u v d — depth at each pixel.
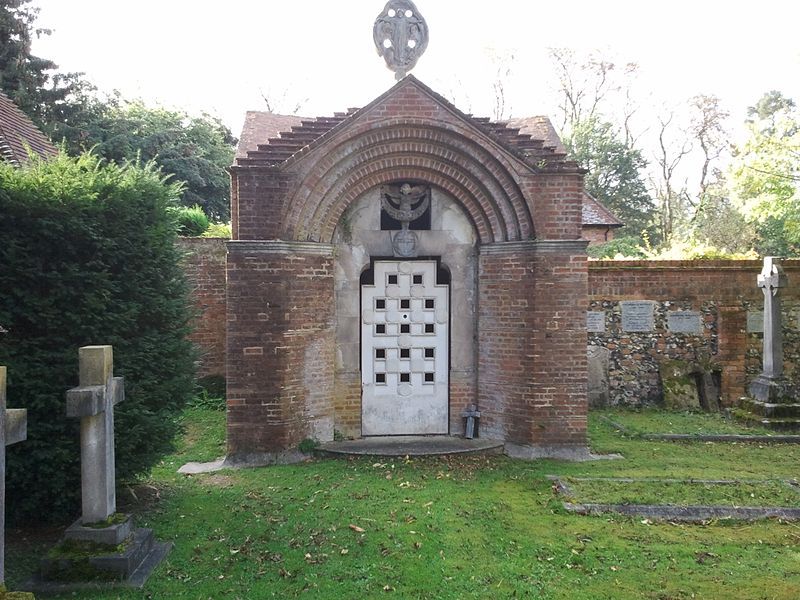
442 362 10.56
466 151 9.93
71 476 6.52
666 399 13.48
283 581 5.50
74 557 5.48
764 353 12.88
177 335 7.77
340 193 10.02
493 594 5.31
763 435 11.15
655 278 13.78
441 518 6.99
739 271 13.73
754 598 5.28
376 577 5.59
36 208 6.41
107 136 25.17
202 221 17.62
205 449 10.33
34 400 6.32
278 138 9.94
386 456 9.55
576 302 9.80
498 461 9.52
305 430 9.79
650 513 7.23
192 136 28.59
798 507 7.30
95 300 6.64
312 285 9.80
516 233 10.05
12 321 6.43
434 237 10.45
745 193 21.81
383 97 9.68
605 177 34.97
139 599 5.15
